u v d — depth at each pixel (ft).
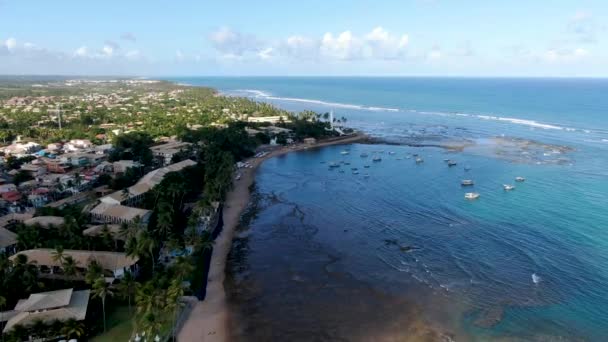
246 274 302.25
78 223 325.62
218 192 440.86
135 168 515.09
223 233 373.20
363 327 241.76
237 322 247.29
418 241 351.67
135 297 231.71
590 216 395.55
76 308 228.02
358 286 284.41
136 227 313.73
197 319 249.14
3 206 404.36
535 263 307.17
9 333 209.36
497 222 387.34
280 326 243.60
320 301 268.00
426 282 286.87
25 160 553.64
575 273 291.99
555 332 232.53
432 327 239.91
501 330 235.40
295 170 603.26
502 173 560.61
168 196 400.67
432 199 460.55
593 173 548.31
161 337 226.58
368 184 525.75
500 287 278.05
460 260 315.99
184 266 262.88
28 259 276.41
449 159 652.48
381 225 388.37
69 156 565.12
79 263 274.16
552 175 542.57
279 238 363.56
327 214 419.33
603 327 235.81
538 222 384.06
